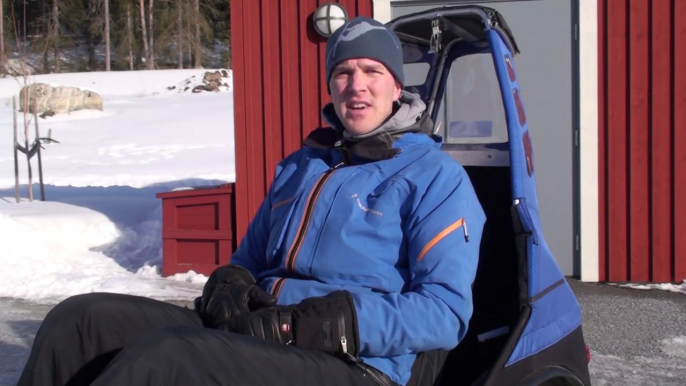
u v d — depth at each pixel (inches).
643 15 238.5
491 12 97.9
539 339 85.9
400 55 93.6
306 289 85.3
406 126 90.7
